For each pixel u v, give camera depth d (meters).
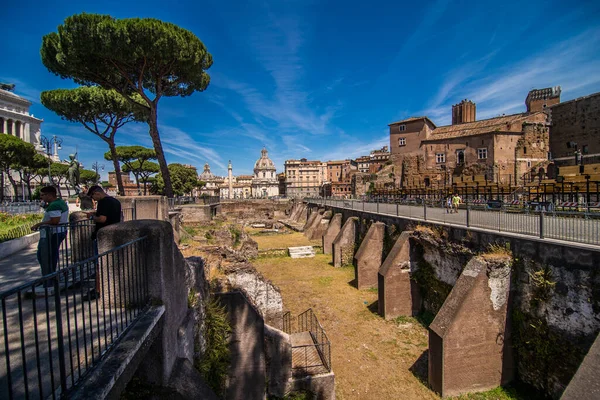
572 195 17.91
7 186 47.28
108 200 6.96
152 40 18.44
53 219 6.77
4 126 59.34
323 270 23.33
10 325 4.85
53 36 20.03
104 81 21.50
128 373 3.76
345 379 10.74
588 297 7.94
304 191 114.38
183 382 5.34
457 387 9.69
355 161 122.38
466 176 37.88
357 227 24.41
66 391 3.05
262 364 8.77
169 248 5.57
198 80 25.27
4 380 3.47
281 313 12.12
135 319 4.61
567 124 36.78
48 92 26.36
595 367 6.00
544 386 9.20
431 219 15.54
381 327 14.18
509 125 38.44
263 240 35.38
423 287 14.80
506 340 10.03
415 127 48.03
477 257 10.34
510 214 10.96
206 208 34.06
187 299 6.82
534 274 9.39
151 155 53.44
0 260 9.78
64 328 4.69
